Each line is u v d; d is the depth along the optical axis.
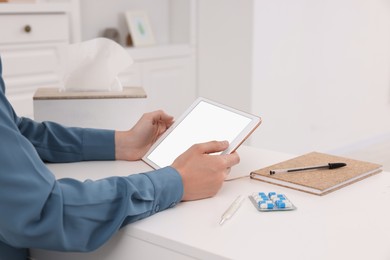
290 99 4.11
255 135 3.88
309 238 0.97
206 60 4.13
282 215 1.07
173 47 3.99
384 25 4.74
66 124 1.75
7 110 1.01
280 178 1.26
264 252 0.91
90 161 1.46
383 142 4.85
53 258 1.17
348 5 4.36
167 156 1.37
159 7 4.27
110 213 1.03
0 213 0.95
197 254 0.94
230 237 0.97
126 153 1.46
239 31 3.86
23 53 3.01
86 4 3.80
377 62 4.75
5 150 0.94
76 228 1.00
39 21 3.05
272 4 3.85
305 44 4.13
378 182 1.28
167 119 1.52
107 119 1.77
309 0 4.09
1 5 2.85
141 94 1.78
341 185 1.24
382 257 0.89
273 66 3.95
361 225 1.02
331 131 4.45
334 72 4.38
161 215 1.08
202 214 1.08
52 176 1.00
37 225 0.96
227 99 4.03
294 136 4.18
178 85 4.09
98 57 1.83
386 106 4.84
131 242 1.04
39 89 1.88
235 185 1.26
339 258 0.89
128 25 3.96
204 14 4.08
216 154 1.25
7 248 1.11
